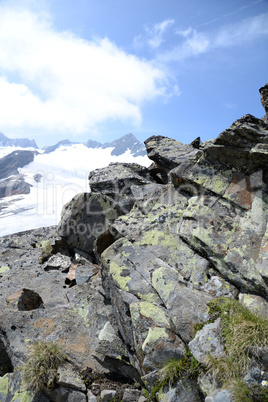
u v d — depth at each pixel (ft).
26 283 36.83
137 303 21.44
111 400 20.53
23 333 25.05
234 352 16.76
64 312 27.84
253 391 15.02
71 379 21.42
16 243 49.78
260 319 18.24
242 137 25.95
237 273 22.11
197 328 18.97
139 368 21.02
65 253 43.45
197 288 22.22
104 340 23.77
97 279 33.76
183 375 17.43
